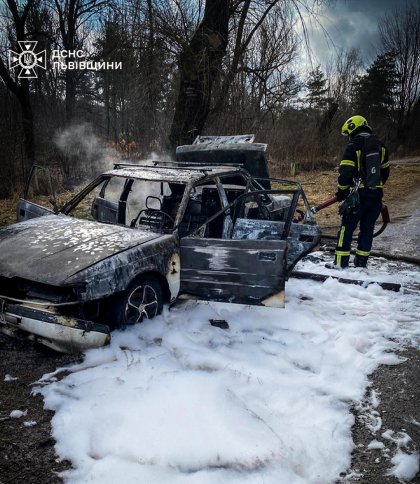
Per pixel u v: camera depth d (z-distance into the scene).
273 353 3.52
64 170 13.51
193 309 4.23
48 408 2.77
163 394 2.82
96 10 15.20
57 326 3.11
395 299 4.86
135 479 2.18
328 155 21.02
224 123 10.20
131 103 10.38
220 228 4.84
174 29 8.80
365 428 2.73
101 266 3.27
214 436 2.46
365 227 5.75
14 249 3.58
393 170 20.31
